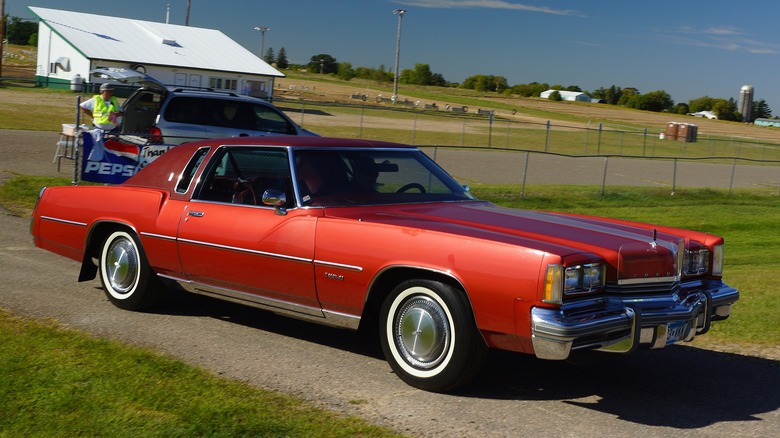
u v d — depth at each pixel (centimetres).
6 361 480
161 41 5719
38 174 1529
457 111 8306
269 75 5806
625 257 466
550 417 449
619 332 460
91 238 655
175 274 610
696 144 5825
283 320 640
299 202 538
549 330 429
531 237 481
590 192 2100
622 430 434
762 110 15850
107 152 1259
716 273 547
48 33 5512
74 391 437
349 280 502
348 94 9412
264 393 453
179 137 1337
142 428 392
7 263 792
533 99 15150
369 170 578
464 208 558
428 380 478
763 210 2130
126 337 563
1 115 3098
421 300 482
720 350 623
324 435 394
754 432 441
